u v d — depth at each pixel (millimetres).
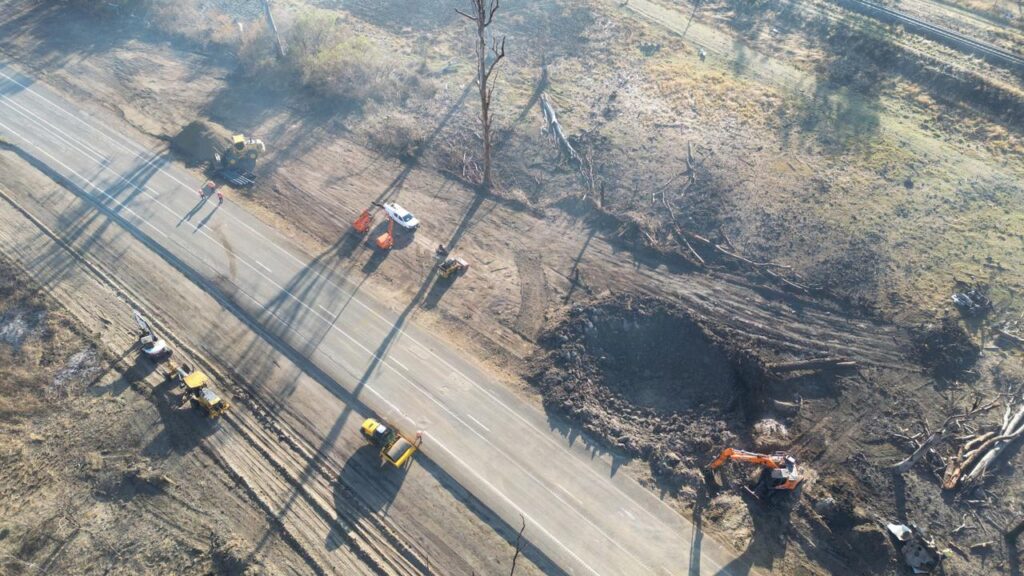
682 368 39781
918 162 55156
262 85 64312
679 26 75562
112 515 32000
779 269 46000
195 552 30688
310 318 42188
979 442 35844
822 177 53656
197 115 60375
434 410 37188
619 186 52875
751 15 77375
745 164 54969
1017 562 31234
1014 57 63625
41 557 30312
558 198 52250
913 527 31969
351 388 38156
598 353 40500
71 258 45469
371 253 47281
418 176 54438
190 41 70625
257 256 46375
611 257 47281
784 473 32438
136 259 45688
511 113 61125
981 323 42188
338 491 33250
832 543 31844
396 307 43312
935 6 74875
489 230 49531
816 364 39750
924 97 62688
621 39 73000
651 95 63875
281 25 71375
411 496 33156
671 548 31484
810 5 76562
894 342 41219
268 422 36281
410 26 75750
